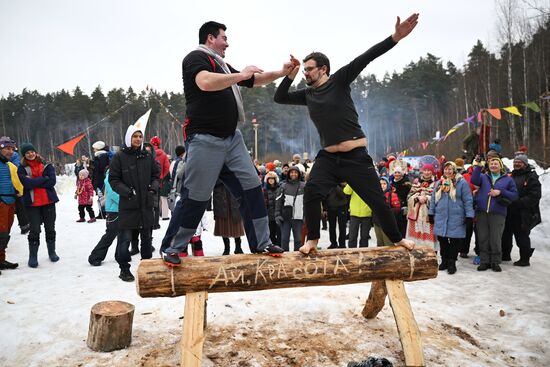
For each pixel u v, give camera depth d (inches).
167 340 153.3
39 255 288.5
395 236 145.4
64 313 174.6
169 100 2342.5
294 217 292.8
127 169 224.4
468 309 194.5
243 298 194.5
